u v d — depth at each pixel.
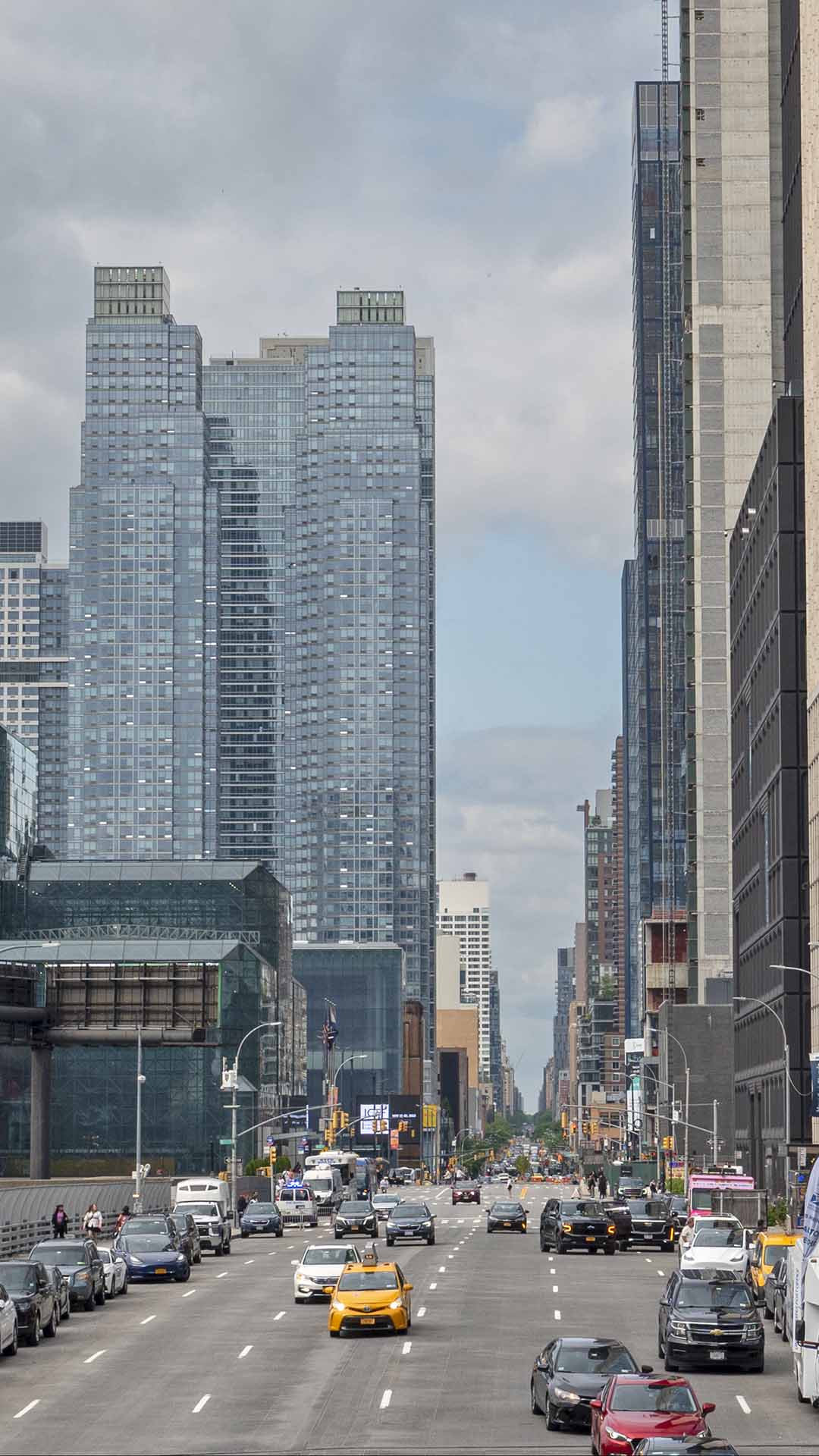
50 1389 63.94
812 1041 178.00
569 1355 55.94
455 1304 90.38
